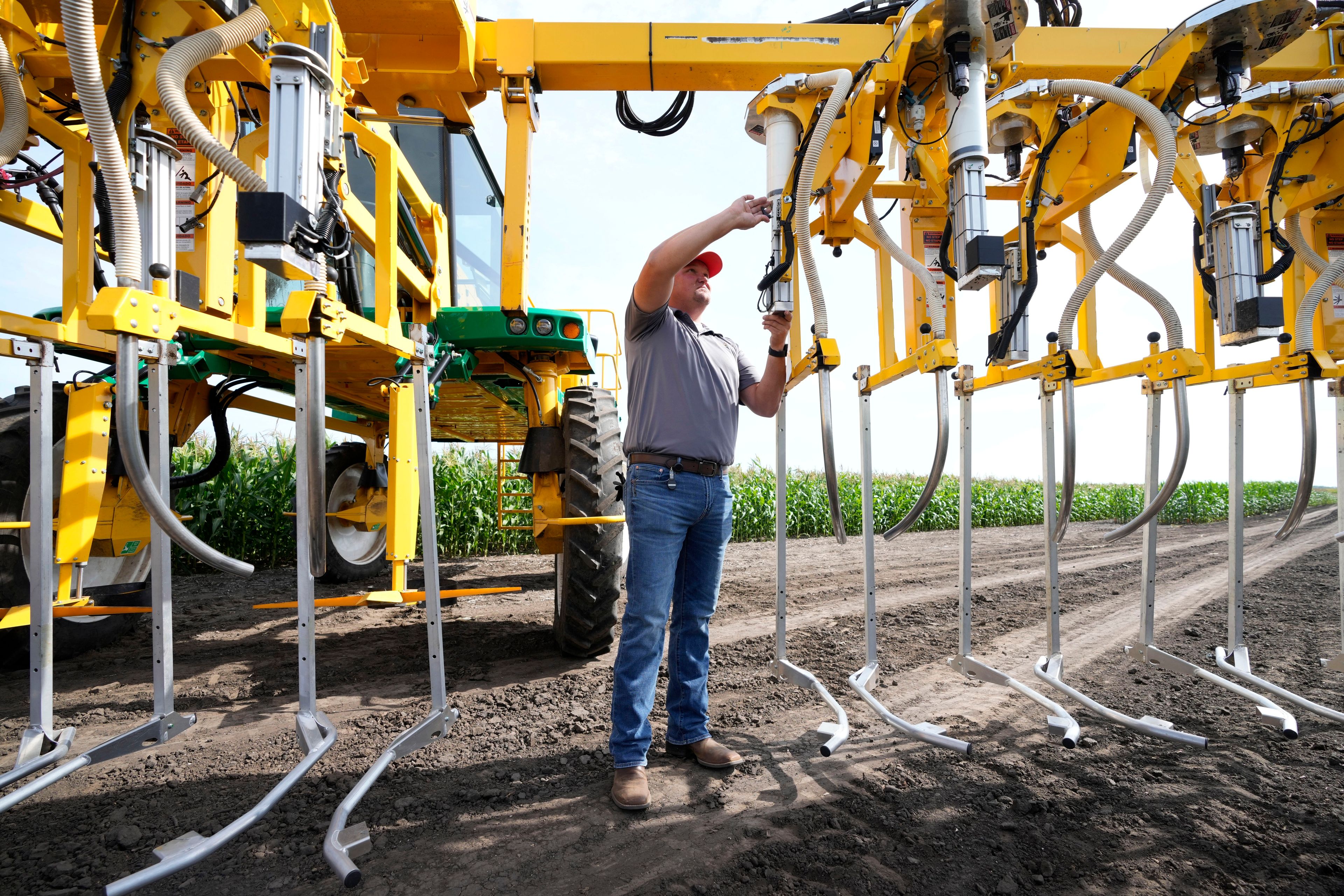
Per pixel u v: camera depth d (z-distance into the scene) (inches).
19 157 82.5
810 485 442.6
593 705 107.0
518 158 123.3
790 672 115.7
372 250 99.8
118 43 70.7
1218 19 89.1
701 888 59.8
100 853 65.1
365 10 111.3
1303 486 107.7
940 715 104.0
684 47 124.1
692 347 85.0
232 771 83.7
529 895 59.2
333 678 121.3
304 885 60.4
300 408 76.2
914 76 94.7
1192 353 96.3
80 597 94.7
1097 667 128.2
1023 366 105.1
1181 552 321.1
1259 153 114.4
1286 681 117.4
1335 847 65.0
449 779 81.6
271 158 62.1
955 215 88.4
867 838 67.8
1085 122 101.5
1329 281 102.5
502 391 159.9
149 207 68.9
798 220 89.4
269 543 248.1
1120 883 60.0
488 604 185.6
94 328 57.1
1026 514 560.4
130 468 59.4
